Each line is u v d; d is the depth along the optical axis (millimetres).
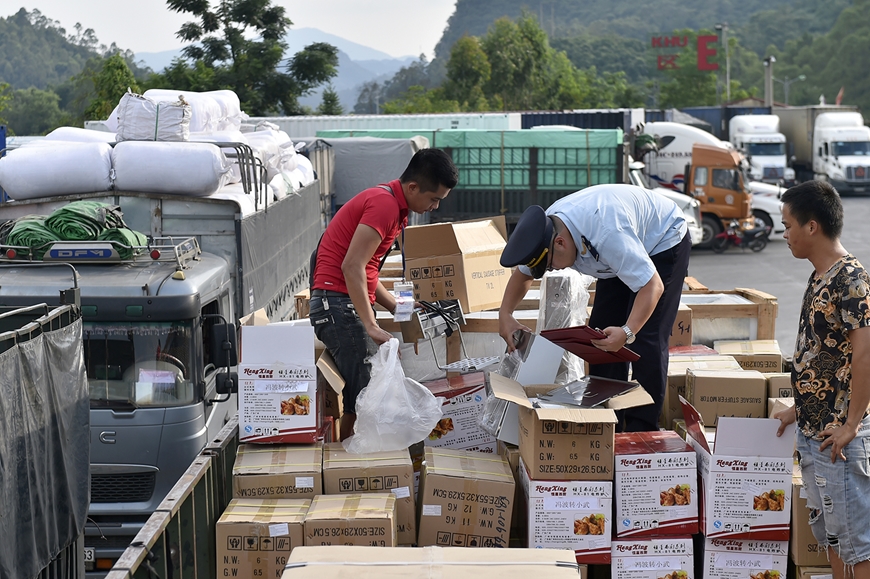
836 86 131125
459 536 3789
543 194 16578
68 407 4656
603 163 16406
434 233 4883
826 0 189625
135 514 5613
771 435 3619
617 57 141625
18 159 6930
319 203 11547
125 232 6199
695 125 35219
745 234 23188
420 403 4145
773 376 4430
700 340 5543
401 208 4383
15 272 5914
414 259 4918
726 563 3723
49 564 4441
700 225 22281
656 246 4285
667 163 24109
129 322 5637
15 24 172250
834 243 3457
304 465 3883
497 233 5406
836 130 39156
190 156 6883
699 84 92250
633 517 3691
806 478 3572
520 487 3967
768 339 5523
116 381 5660
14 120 71312
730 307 5520
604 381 4062
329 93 36250
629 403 3760
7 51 163250
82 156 6879
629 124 28078
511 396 3682
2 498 3848
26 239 6059
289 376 4070
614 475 3689
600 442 3643
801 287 17734
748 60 144875
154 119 7391
